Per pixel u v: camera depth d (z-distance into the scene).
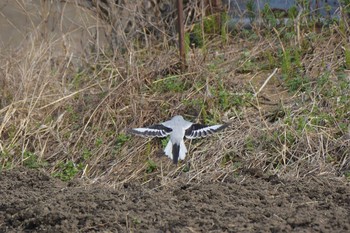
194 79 15.32
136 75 15.50
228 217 11.00
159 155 13.83
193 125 10.77
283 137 13.58
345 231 10.41
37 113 15.04
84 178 13.59
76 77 16.16
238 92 15.01
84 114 15.00
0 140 14.55
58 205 11.60
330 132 13.63
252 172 12.94
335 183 12.50
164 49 16.72
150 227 10.87
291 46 16.28
